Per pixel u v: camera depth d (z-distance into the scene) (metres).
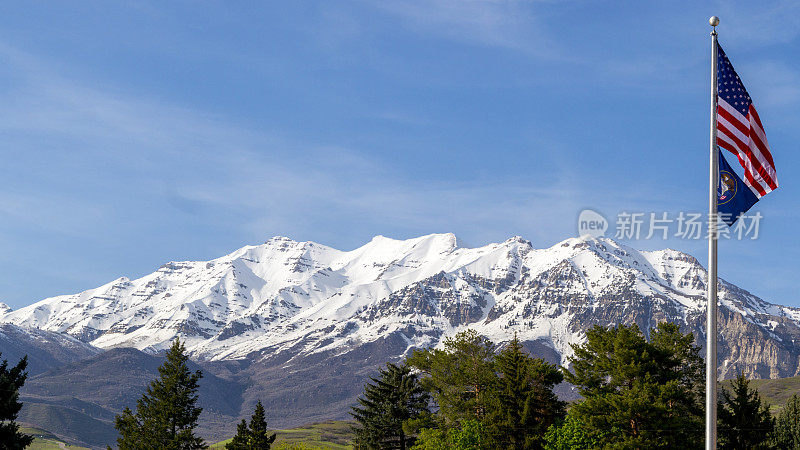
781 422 116.56
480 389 129.00
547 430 107.06
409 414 137.50
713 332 33.88
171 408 134.25
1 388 70.31
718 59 37.97
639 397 87.94
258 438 145.38
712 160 35.72
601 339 101.88
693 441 89.38
